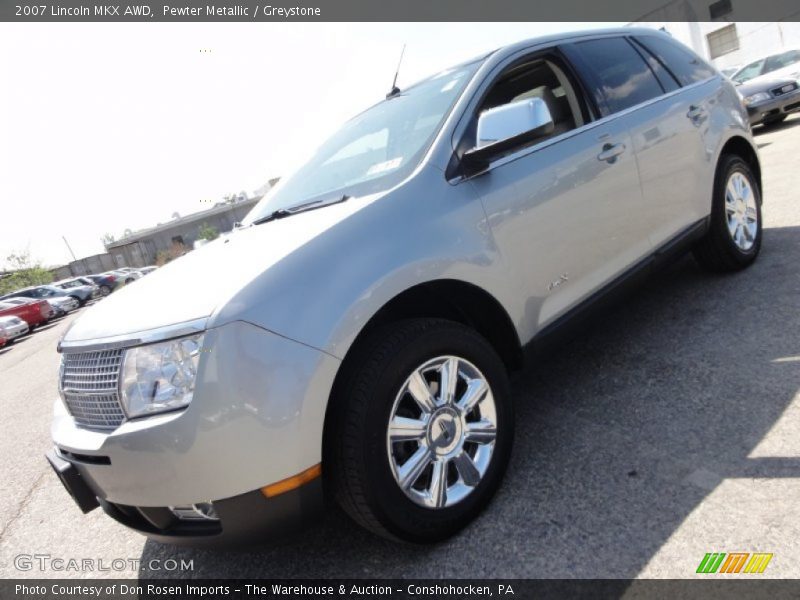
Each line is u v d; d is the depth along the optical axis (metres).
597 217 2.66
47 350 12.28
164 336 1.67
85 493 1.93
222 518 1.69
